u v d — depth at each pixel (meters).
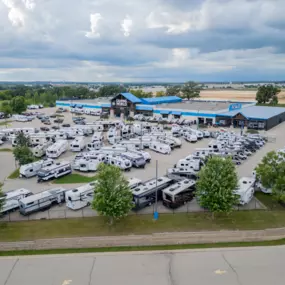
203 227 28.20
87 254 24.86
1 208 28.86
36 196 32.06
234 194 28.25
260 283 21.09
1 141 63.97
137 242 26.06
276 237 26.72
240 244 25.94
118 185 27.72
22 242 25.81
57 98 178.62
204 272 22.31
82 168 44.66
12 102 119.25
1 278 22.05
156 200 31.50
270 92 133.75
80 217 30.42
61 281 21.56
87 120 101.06
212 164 28.44
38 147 54.72
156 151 57.00
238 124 83.88
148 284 21.06
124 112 107.19
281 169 31.03
